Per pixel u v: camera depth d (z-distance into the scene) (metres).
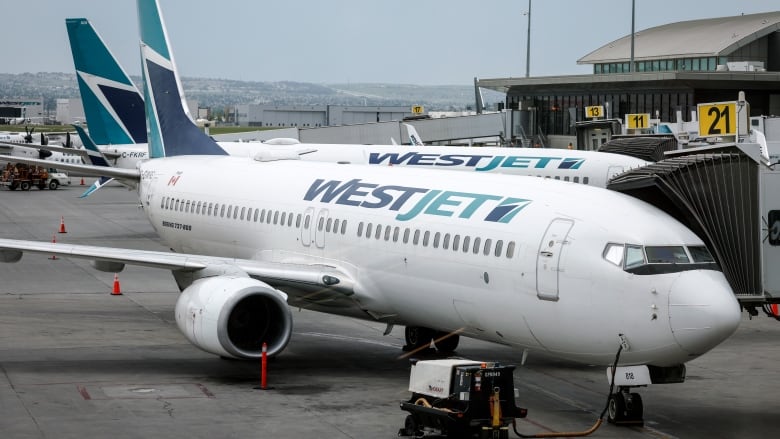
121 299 48.66
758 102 104.25
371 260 32.88
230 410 27.75
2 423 26.00
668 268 24.89
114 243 70.44
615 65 139.50
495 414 24.12
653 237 25.48
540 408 28.77
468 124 112.06
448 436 24.56
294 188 38.88
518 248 27.50
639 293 24.80
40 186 129.50
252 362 34.44
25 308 45.38
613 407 26.94
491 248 28.30
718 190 27.33
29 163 47.59
